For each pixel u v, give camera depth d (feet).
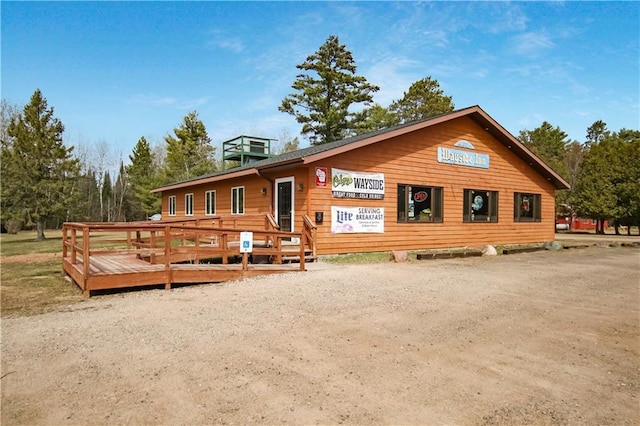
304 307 20.18
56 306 20.80
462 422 9.62
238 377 12.05
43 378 12.04
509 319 18.56
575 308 20.75
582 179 98.48
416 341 15.35
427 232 46.06
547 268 34.58
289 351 14.17
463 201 49.98
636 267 35.65
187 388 11.32
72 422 9.60
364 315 18.81
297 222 39.42
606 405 10.59
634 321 18.45
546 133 150.71
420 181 45.50
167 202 77.87
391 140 42.98
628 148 89.92
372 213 41.39
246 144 73.87
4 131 122.42
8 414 9.98
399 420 9.67
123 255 36.47
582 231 120.37
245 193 49.06
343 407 10.28
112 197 164.25
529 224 58.08
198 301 21.56
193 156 128.57
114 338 15.48
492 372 12.60
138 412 10.03
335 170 38.86
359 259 38.11
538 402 10.69
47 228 139.44
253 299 21.90
